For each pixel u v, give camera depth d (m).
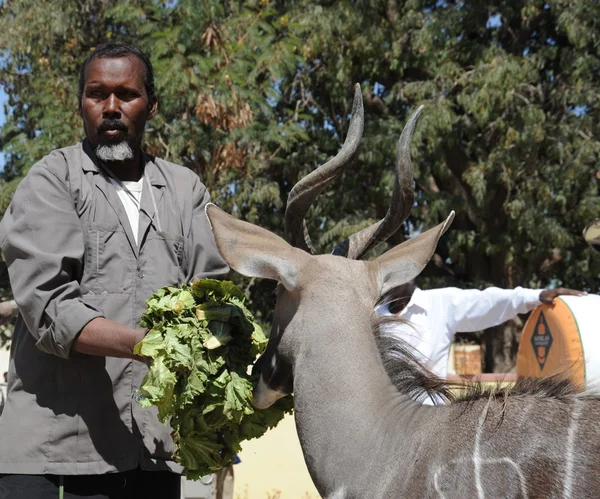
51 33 11.92
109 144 3.41
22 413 3.22
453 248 13.57
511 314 5.05
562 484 2.59
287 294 3.08
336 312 2.95
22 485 3.19
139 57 3.53
